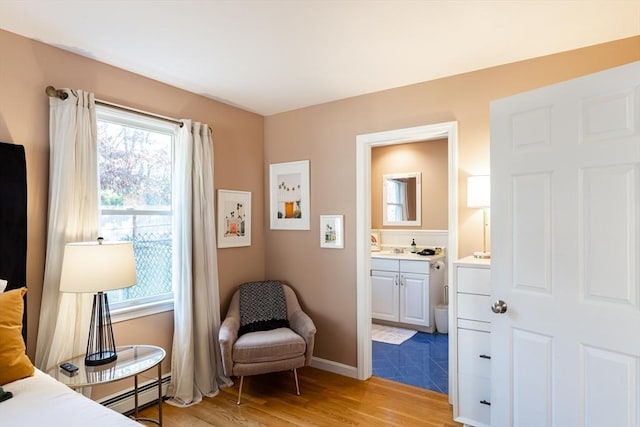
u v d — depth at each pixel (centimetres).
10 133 207
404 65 261
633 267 154
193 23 203
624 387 155
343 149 332
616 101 159
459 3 186
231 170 347
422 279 434
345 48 234
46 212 221
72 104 222
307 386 304
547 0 184
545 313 180
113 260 205
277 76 279
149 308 273
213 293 304
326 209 342
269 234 381
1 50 204
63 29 207
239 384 308
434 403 273
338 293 335
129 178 270
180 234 285
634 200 154
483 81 268
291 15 195
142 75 273
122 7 186
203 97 321
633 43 222
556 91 177
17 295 176
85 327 224
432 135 294
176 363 279
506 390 196
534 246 185
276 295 343
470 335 233
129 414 255
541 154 183
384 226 524
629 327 154
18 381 163
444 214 482
